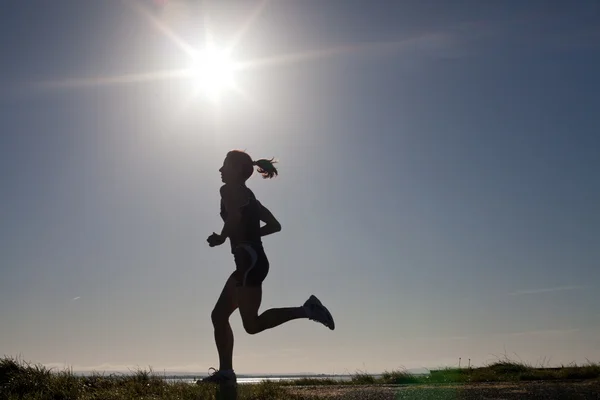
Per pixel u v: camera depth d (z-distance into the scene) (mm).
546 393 5945
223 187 5414
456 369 10727
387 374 10781
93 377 7711
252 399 6043
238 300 5227
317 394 6535
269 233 5715
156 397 6137
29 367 8109
